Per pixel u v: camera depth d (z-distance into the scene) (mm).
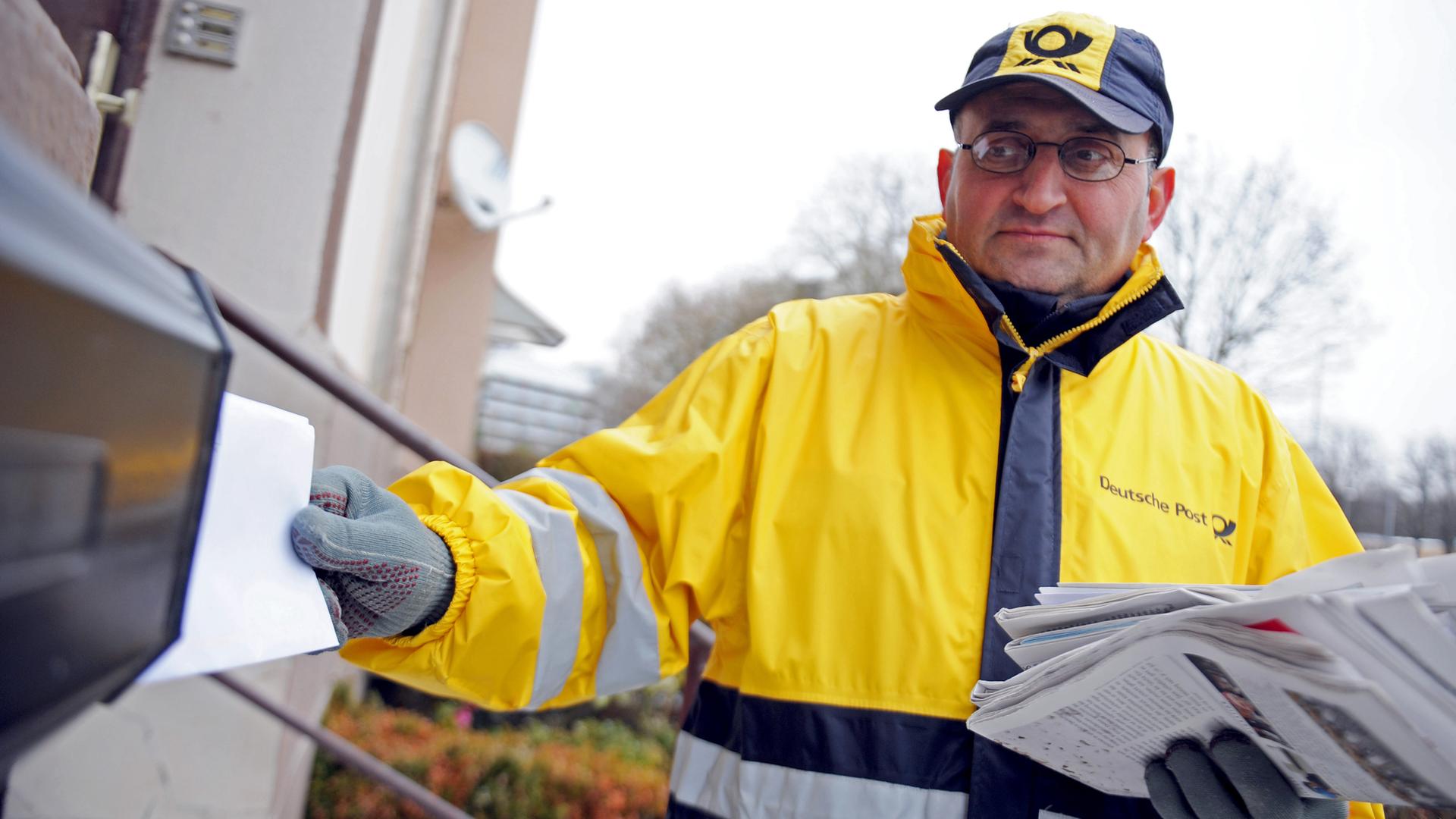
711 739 1319
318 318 3029
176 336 485
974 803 1156
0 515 323
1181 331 7305
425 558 1048
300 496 899
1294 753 856
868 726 1188
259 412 854
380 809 5727
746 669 1257
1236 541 1321
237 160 2889
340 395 1913
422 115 6258
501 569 1133
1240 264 7402
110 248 439
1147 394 1370
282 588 818
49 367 346
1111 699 919
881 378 1350
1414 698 719
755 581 1259
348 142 2994
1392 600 701
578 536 1254
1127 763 1029
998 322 1291
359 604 1033
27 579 343
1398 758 741
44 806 2574
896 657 1205
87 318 375
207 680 2867
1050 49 1329
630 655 1275
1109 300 1300
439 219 8359
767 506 1291
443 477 1190
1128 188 1317
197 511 541
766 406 1345
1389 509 6523
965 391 1327
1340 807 982
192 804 2857
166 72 2857
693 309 18469
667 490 1285
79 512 387
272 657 740
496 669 1156
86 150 736
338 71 2977
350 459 4559
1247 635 787
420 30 5703
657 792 6621
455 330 8359
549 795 6344
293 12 2961
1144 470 1307
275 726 3113
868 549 1246
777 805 1191
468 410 8359
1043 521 1236
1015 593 1207
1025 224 1315
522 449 14445
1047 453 1272
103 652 424
